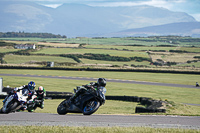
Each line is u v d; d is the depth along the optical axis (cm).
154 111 5016
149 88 13025
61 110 2573
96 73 19350
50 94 9569
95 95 2361
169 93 11544
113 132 1938
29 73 18588
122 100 8875
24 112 3750
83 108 2416
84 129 2052
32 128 2080
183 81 15962
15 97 2497
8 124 2436
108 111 6550
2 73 18212
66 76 17238
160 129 2109
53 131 1955
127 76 17862
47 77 16550
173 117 3294
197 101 9625
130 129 2064
